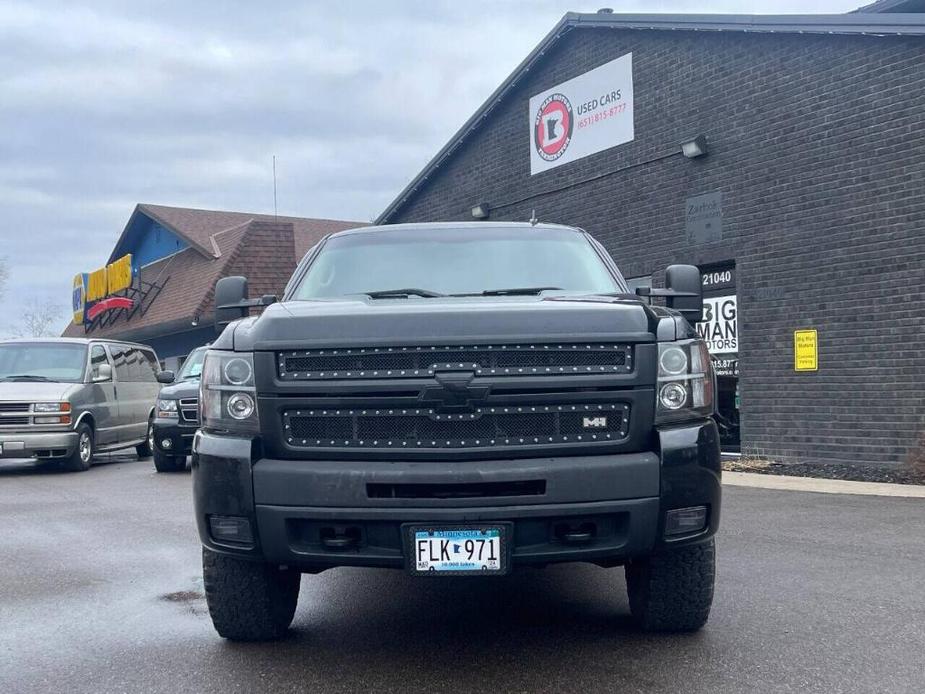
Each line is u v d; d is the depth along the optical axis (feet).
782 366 39.42
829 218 37.78
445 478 12.57
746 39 41.22
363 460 12.94
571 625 15.74
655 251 46.16
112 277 99.66
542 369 13.00
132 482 39.42
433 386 12.83
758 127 40.68
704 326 44.01
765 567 19.65
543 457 12.91
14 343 49.08
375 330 13.08
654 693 12.32
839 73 37.40
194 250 96.32
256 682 13.01
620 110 48.26
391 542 12.89
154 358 58.80
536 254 18.53
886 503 28.43
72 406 45.01
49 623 16.26
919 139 34.71
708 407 13.70
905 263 35.19
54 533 25.63
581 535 12.85
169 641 15.10
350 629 15.75
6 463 52.70
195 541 24.00
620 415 13.15
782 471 36.99
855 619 15.70
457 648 14.53
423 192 64.54
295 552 13.00
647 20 45.19
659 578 14.23
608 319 13.32
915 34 34.32
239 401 13.32
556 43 52.08
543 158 53.93
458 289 17.51
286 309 14.10
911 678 12.81
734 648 14.20
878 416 36.04
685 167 44.39
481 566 12.69
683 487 13.00
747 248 41.11
